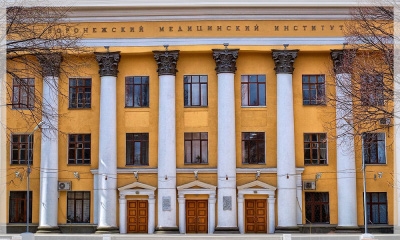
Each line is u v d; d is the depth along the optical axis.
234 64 46.19
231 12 46.00
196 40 46.12
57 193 46.09
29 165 44.06
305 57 46.84
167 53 46.00
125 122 46.84
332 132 44.28
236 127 46.44
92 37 46.22
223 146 45.56
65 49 34.44
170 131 45.84
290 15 46.09
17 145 46.81
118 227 45.81
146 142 46.69
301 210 45.75
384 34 31.92
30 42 32.69
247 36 46.09
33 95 33.06
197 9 45.97
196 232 45.78
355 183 45.62
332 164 46.12
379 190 46.09
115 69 46.47
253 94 46.78
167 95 46.00
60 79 43.91
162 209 45.41
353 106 30.72
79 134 46.75
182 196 45.72
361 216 45.88
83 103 46.94
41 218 45.59
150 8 45.94
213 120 46.56
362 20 34.03
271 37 46.09
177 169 46.06
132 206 46.28
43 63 33.22
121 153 46.59
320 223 45.84
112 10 46.00
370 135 40.00
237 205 45.78
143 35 46.31
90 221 46.09
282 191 45.41
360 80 31.33
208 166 46.19
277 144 45.94
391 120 36.22
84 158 46.62
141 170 46.16
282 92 45.94
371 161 46.31
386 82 31.22
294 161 45.75
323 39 46.00
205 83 46.88
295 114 46.50
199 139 46.56
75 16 45.97
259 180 45.94
